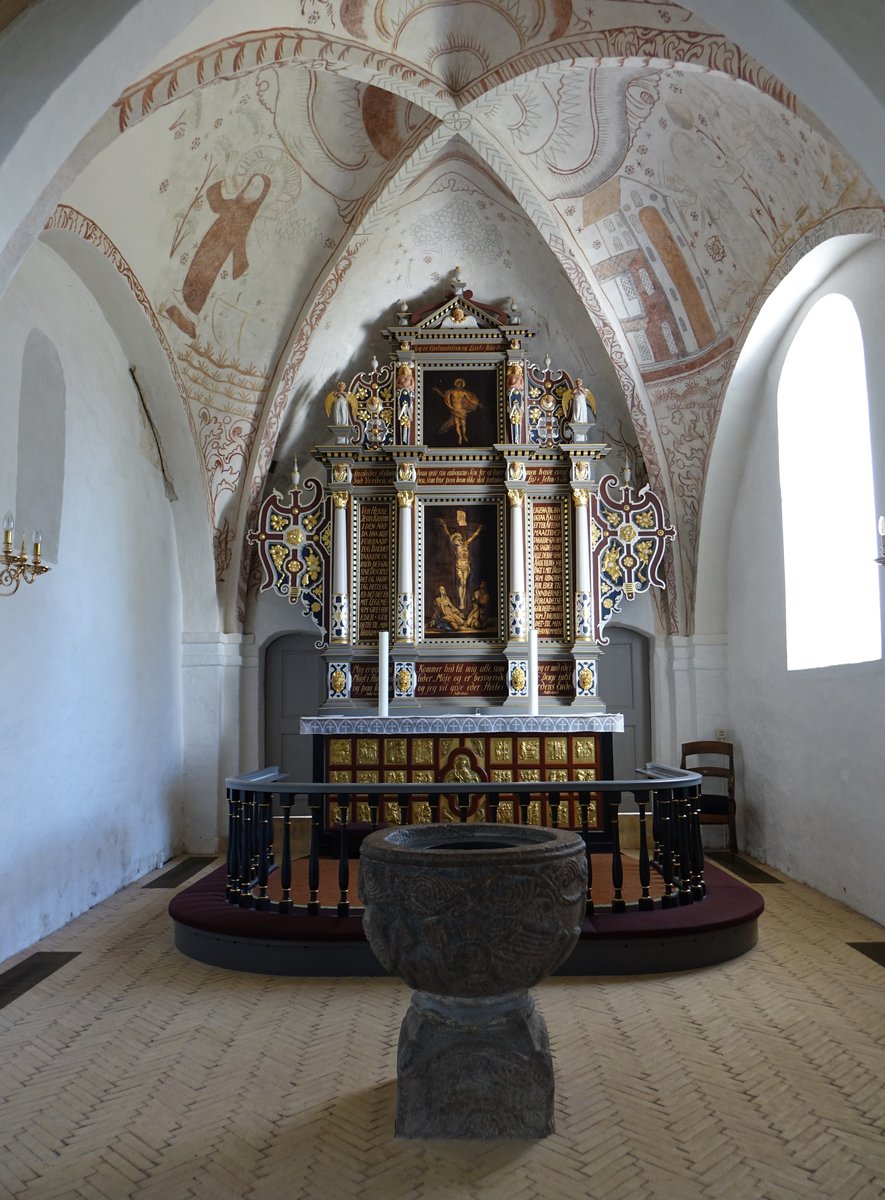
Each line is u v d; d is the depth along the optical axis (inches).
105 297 314.0
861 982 207.9
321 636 426.9
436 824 164.6
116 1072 160.6
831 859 296.4
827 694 298.2
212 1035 177.9
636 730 428.8
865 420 313.0
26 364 266.1
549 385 391.5
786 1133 136.5
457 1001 140.6
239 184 321.7
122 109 215.0
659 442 387.5
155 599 365.1
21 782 245.6
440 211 366.3
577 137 316.5
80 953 238.7
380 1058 166.1
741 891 253.4
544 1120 136.6
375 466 387.9
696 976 213.5
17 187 155.3
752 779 370.9
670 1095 149.7
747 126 272.8
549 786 224.2
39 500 271.0
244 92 290.2
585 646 371.2
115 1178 125.4
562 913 139.4
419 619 379.2
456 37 278.7
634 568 377.1
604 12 255.0
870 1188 121.2
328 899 252.5
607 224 342.6
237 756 403.5
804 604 329.4
